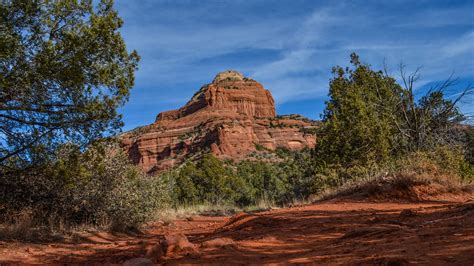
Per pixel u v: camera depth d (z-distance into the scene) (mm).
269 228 8188
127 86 11180
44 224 10477
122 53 10836
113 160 12172
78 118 10547
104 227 11141
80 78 9797
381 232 5559
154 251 5309
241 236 7605
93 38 10086
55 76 9680
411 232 5168
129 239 10234
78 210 11500
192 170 53969
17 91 9781
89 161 11375
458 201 11047
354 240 5344
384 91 23859
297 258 4484
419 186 12406
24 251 7273
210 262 4707
